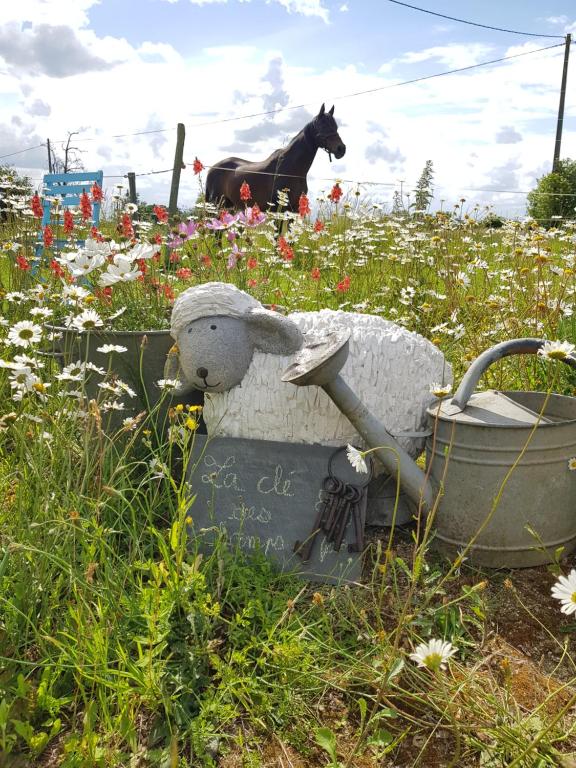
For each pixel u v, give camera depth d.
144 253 2.80
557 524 2.55
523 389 3.67
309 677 2.02
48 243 4.36
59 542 2.24
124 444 3.05
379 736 1.79
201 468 2.78
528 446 2.42
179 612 2.16
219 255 4.85
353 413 2.59
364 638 2.17
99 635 1.88
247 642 2.15
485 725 1.87
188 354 2.69
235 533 2.66
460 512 2.55
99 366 3.05
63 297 3.26
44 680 1.82
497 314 4.37
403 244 6.06
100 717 1.88
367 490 2.71
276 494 2.70
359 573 2.52
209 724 1.88
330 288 5.60
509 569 2.59
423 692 1.94
